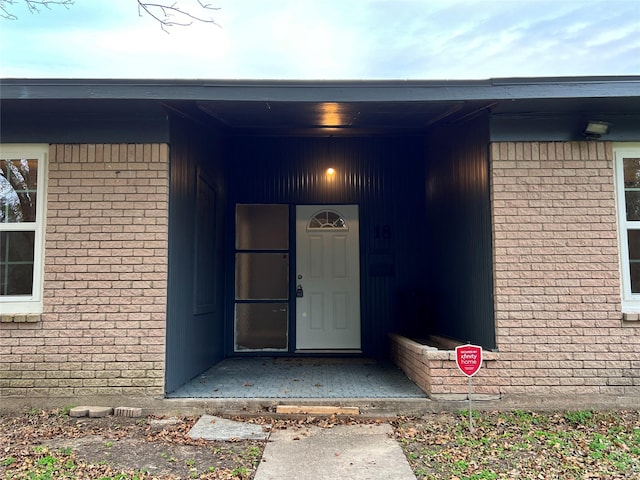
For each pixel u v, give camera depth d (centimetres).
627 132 501
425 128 684
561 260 489
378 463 356
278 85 461
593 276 488
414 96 462
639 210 503
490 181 501
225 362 703
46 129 497
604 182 498
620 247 497
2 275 493
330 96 464
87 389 476
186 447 388
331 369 644
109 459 361
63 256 487
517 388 477
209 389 520
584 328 483
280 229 773
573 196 496
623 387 477
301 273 765
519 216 493
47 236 488
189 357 559
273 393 503
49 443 394
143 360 478
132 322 480
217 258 700
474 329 543
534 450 381
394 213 769
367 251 766
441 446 391
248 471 342
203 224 623
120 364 477
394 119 605
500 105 478
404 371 610
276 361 712
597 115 500
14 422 444
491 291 496
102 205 491
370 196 771
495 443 396
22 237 496
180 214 531
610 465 352
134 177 492
